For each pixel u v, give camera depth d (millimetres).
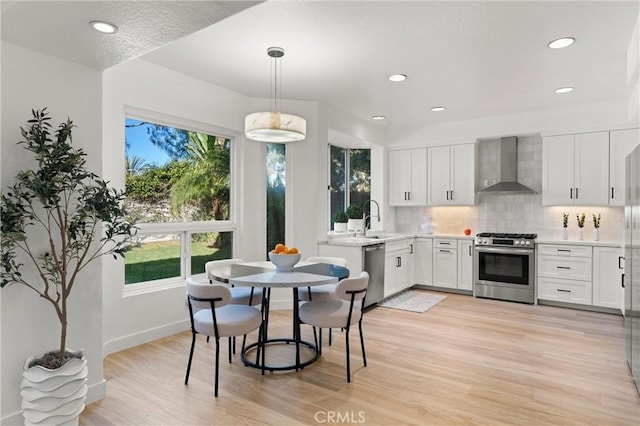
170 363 3072
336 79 3959
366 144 6152
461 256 5609
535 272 5055
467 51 3229
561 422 2244
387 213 6480
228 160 4531
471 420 2262
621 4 2475
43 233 2258
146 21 1904
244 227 4539
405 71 3717
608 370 2975
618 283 4531
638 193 2488
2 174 2082
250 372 2914
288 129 3006
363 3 2469
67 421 2037
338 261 3719
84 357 2213
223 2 1740
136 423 2219
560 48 3172
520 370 2973
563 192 5066
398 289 5500
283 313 4555
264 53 3285
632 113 4273
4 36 2037
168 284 3846
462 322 4250
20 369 2139
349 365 2811
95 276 2508
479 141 5930
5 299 2088
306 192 4809
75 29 1978
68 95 2359
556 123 5109
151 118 3654
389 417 2291
